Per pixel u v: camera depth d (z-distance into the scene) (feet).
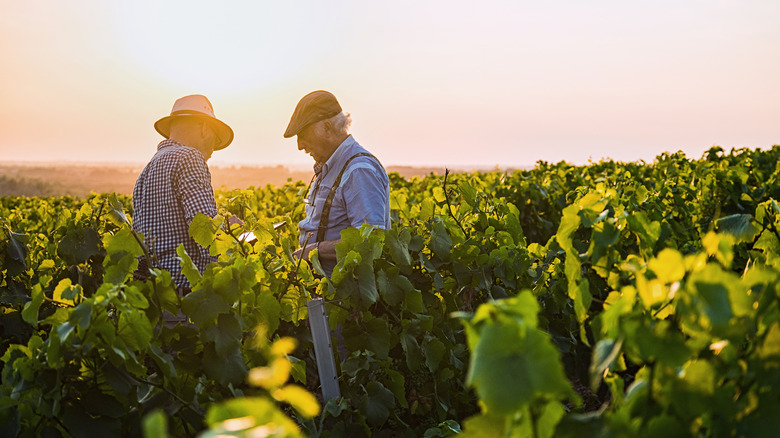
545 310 12.25
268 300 8.70
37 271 13.75
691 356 4.01
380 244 10.07
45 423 6.69
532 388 3.22
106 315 6.56
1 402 6.34
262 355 8.43
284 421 2.88
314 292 10.62
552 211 26.07
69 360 6.73
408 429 10.14
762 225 7.12
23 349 6.94
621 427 3.79
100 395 6.84
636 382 4.40
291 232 14.71
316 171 13.32
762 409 4.06
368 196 11.88
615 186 19.15
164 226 11.44
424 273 11.88
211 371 7.70
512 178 28.58
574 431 3.87
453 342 11.59
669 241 9.29
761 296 4.23
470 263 12.09
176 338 8.03
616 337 4.10
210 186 11.94
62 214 13.19
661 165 31.30
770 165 31.22
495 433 3.86
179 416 7.59
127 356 6.73
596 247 6.08
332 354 9.34
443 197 14.37
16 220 24.44
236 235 11.07
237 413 2.91
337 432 9.09
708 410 4.03
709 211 19.57
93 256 12.48
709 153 33.99
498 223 13.71
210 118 12.59
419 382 10.63
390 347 10.25
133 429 7.22
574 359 12.37
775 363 4.10
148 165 12.02
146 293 7.95
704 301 3.90
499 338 3.33
